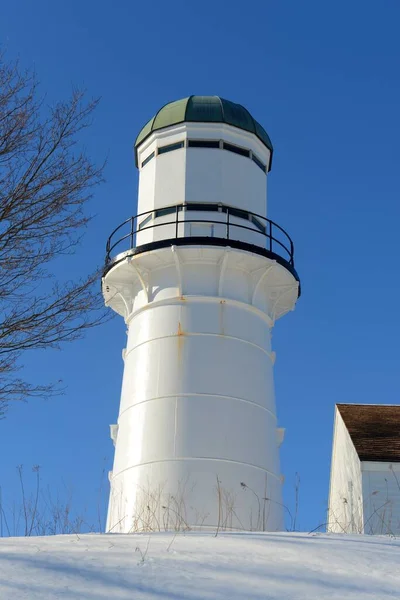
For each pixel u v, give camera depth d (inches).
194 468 924.6
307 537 561.6
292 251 1077.1
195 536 557.3
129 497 926.4
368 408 1214.9
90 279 665.0
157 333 1005.2
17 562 467.5
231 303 1017.5
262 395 995.9
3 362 641.0
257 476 941.8
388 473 1041.5
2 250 642.8
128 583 439.8
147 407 968.3
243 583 442.6
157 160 1096.2
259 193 1105.4
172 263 1023.6
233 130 1103.6
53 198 650.2
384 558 491.2
